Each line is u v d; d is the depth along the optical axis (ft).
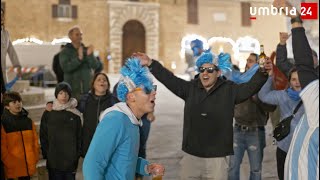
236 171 11.84
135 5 63.00
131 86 6.87
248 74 12.52
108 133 6.40
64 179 11.77
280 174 10.44
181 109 25.40
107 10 61.82
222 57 10.14
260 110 11.85
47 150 11.64
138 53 10.41
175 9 63.21
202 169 10.19
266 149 14.89
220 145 10.03
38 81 34.27
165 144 16.81
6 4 48.57
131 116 6.71
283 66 11.78
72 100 11.81
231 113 10.00
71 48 17.15
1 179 10.51
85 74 17.38
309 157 7.86
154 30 63.93
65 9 56.24
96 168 6.28
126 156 6.56
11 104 10.95
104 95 12.12
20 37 24.44
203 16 58.54
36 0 51.24
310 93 7.95
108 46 62.13
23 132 11.09
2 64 12.73
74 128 11.64
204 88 10.21
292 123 10.03
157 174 7.46
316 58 8.40
